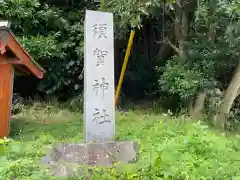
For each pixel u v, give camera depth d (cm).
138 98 1366
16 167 515
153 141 675
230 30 923
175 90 991
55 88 1249
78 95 1256
